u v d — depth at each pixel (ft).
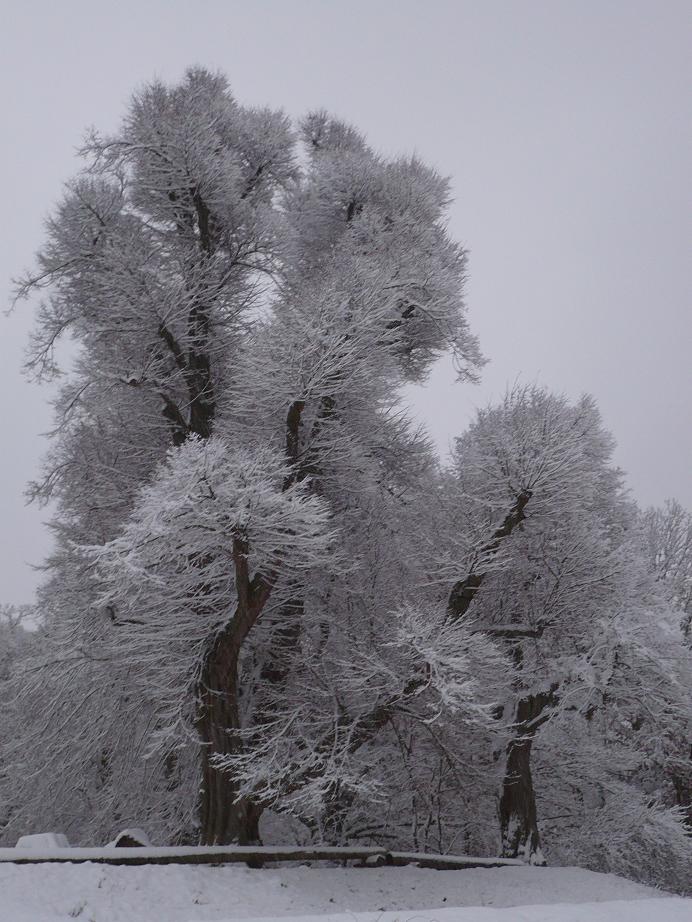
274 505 35.83
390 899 37.58
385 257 55.36
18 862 33.17
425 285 53.83
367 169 64.64
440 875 43.34
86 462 54.34
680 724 54.49
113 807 50.39
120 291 51.47
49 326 54.34
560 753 58.39
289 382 43.04
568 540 51.44
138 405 55.52
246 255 57.00
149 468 55.16
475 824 56.80
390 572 50.88
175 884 33.71
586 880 42.98
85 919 28.17
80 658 47.01
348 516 51.31
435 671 39.17
